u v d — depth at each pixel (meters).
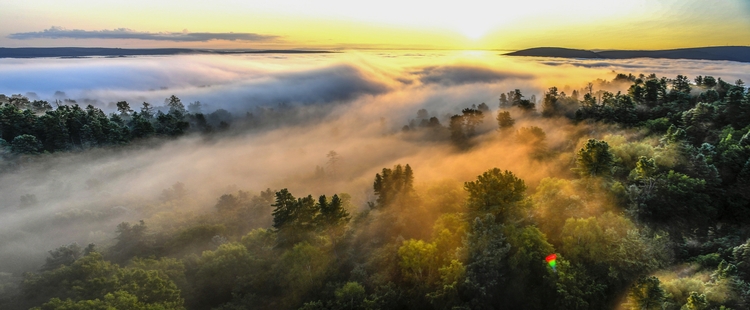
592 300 44.91
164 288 49.16
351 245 66.06
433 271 51.97
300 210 63.47
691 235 55.19
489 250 49.28
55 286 51.53
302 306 52.31
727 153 67.06
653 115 114.31
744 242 50.56
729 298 38.06
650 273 45.44
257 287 56.66
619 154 73.94
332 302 51.25
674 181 59.88
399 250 54.66
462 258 51.00
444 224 60.34
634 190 59.81
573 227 50.78
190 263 63.06
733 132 78.69
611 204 57.97
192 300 55.44
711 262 46.72
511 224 53.78
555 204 57.47
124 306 42.47
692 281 41.31
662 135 89.88
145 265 58.00
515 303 48.47
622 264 46.12
